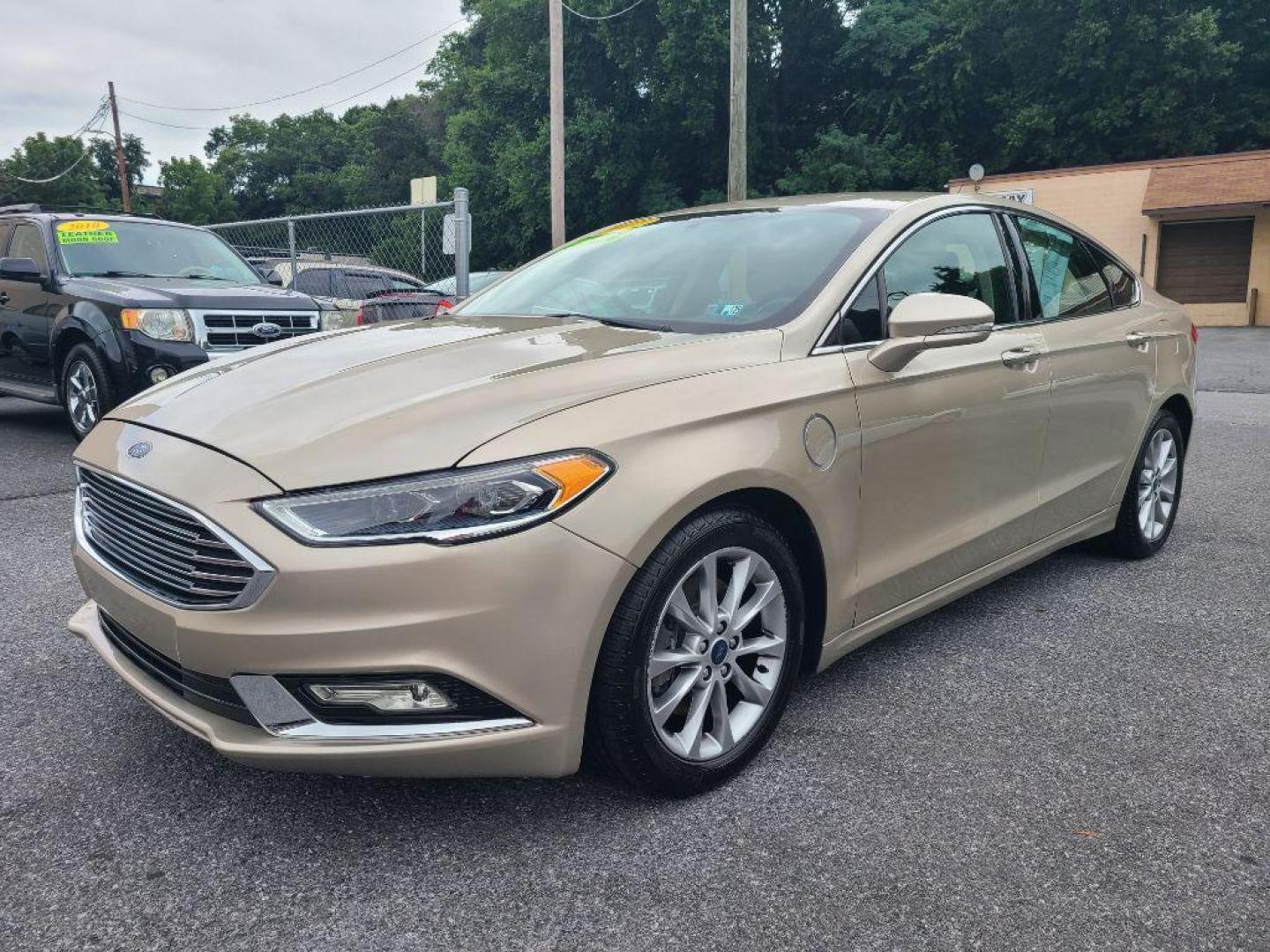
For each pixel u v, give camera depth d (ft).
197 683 6.92
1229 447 24.04
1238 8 88.22
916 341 8.93
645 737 7.27
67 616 11.86
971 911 6.46
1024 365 10.94
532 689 6.72
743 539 7.80
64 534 15.51
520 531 6.58
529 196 96.02
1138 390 13.33
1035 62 92.27
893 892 6.64
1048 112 90.27
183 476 6.94
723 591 8.00
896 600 9.57
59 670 10.27
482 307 11.29
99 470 7.84
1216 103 89.40
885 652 10.96
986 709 9.50
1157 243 75.36
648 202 95.50
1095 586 13.29
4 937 6.15
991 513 10.75
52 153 201.67
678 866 6.91
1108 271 13.75
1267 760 8.50
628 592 7.06
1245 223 72.69
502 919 6.36
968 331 9.02
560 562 6.68
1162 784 8.09
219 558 6.62
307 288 37.76
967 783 8.08
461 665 6.51
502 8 93.97
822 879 6.79
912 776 8.19
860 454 8.78
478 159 105.09
